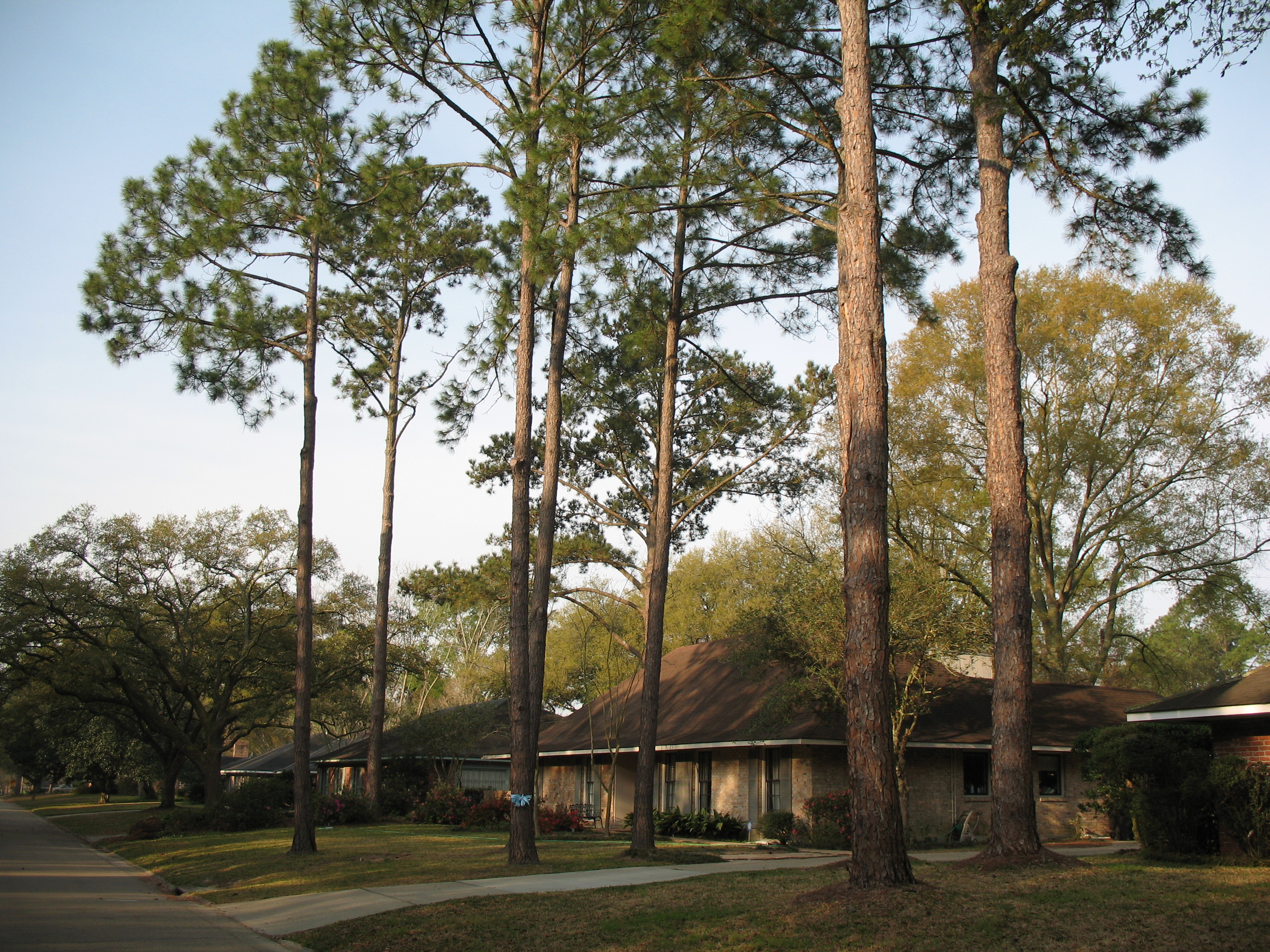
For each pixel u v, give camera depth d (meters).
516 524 16.53
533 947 9.24
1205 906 8.55
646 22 16.36
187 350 19.00
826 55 14.45
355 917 11.58
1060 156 14.57
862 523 10.55
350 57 16.44
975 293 29.47
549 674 43.19
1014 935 7.97
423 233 21.56
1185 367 29.11
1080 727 25.08
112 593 36.47
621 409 22.28
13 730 37.22
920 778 23.20
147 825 28.34
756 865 15.45
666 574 18.88
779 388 22.22
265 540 39.09
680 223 19.31
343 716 43.09
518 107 15.71
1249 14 9.80
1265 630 29.98
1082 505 31.81
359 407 32.97
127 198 18.95
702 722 25.81
